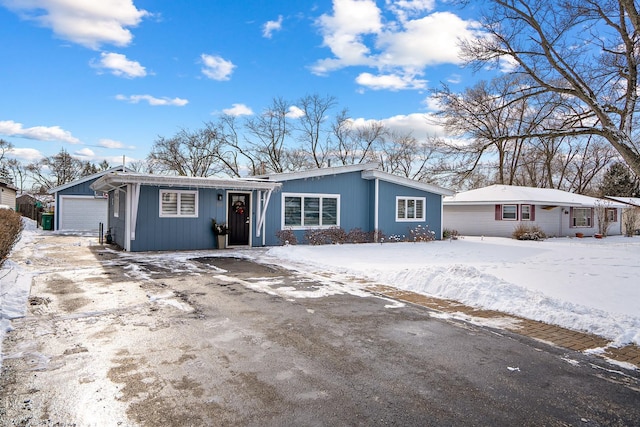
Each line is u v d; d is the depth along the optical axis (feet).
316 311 18.94
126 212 40.96
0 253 22.85
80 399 9.79
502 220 77.92
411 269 26.53
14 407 9.30
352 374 11.73
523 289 22.11
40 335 14.60
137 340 14.26
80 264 31.81
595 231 88.84
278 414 9.27
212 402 9.80
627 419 9.39
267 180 49.21
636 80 26.30
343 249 44.86
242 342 14.33
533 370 12.33
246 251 42.52
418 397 10.32
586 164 114.73
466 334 15.88
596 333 16.11
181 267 31.30
